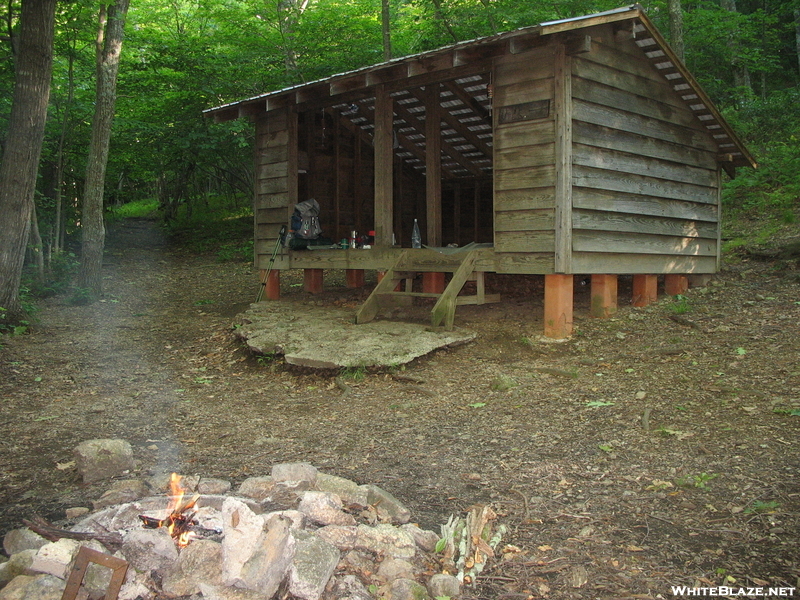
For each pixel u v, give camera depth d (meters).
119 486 3.76
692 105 9.08
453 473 4.18
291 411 5.84
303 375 6.98
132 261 17.73
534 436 4.80
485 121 11.20
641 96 8.27
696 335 7.21
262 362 7.50
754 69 17.39
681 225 9.12
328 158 12.17
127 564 2.53
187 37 17.70
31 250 14.84
